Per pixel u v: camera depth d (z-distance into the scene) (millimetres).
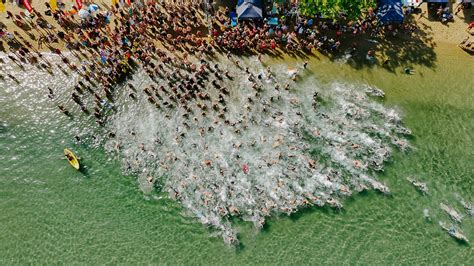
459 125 41062
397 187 38250
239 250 35812
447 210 37438
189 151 39250
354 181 38250
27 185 38719
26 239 36844
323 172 38438
